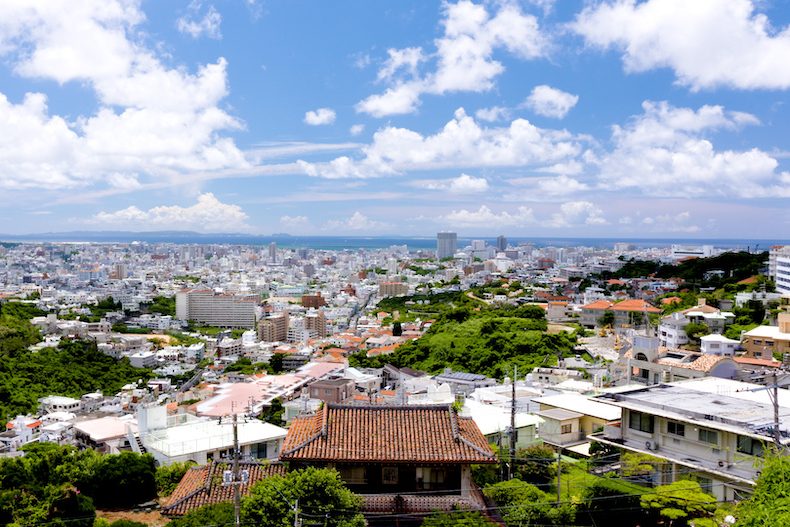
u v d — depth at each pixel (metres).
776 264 166.75
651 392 49.66
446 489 34.69
